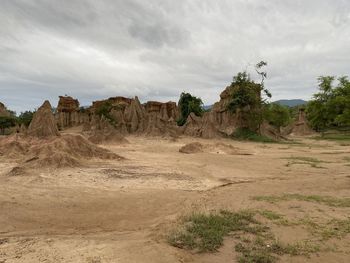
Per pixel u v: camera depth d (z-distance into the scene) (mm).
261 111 57781
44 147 23250
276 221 9727
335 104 62031
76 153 23766
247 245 7887
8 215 10555
